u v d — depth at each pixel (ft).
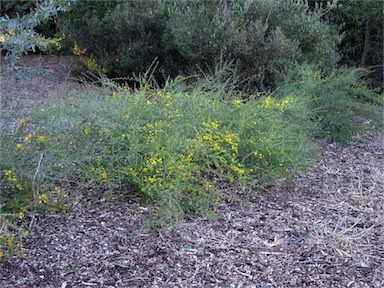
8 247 10.84
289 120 16.90
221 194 13.35
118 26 26.35
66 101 15.19
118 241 11.84
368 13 28.76
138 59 26.40
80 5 27.91
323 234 12.65
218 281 10.73
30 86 21.35
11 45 16.47
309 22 24.97
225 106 15.75
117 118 13.98
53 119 14.08
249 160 14.97
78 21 28.30
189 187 13.00
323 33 25.30
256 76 23.67
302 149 15.39
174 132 13.71
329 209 14.11
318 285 10.75
